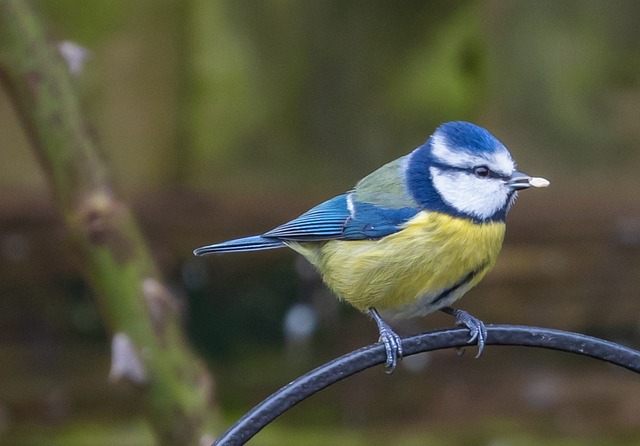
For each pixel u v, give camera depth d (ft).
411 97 36.81
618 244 37.45
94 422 35.42
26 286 35.83
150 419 19.53
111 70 34.55
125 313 19.30
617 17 38.88
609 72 38.91
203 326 37.37
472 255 23.07
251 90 36.09
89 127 19.94
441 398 36.99
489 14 36.86
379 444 35.40
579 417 36.40
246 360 37.32
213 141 36.06
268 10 35.83
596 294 37.29
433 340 18.65
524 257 37.32
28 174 35.58
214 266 36.94
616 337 37.47
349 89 36.81
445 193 23.21
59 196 19.63
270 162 36.73
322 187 36.91
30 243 35.65
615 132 38.70
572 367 37.96
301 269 37.63
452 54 36.60
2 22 19.60
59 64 19.88
